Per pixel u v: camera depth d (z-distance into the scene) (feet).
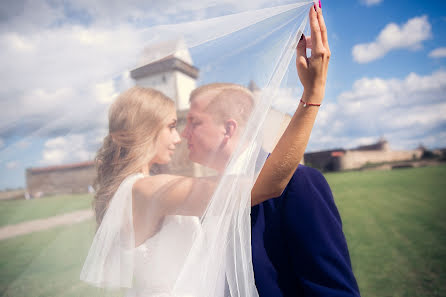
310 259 2.78
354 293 2.64
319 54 2.80
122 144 2.63
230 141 2.79
